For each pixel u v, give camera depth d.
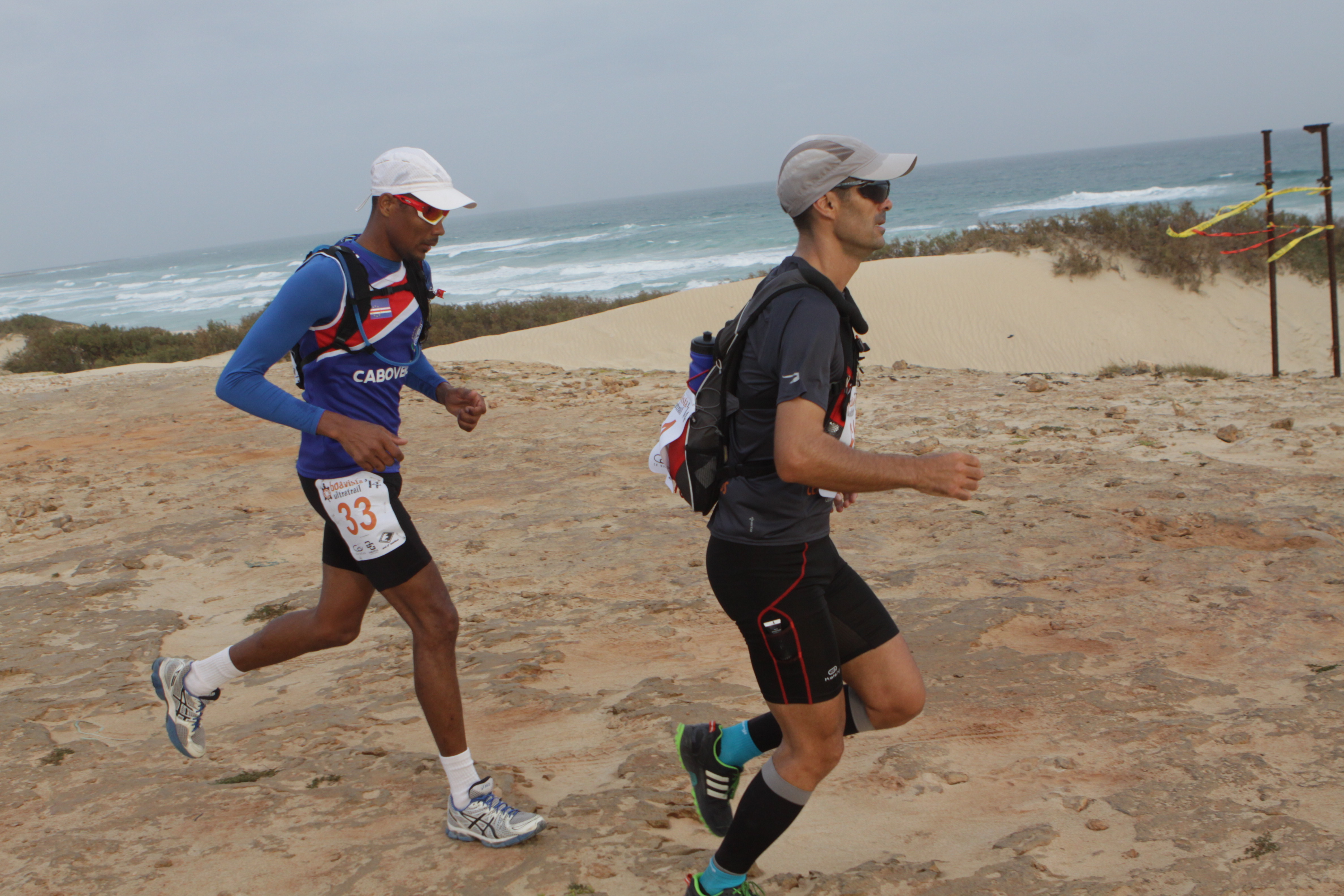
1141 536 5.11
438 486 7.21
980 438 7.59
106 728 3.80
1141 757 2.98
